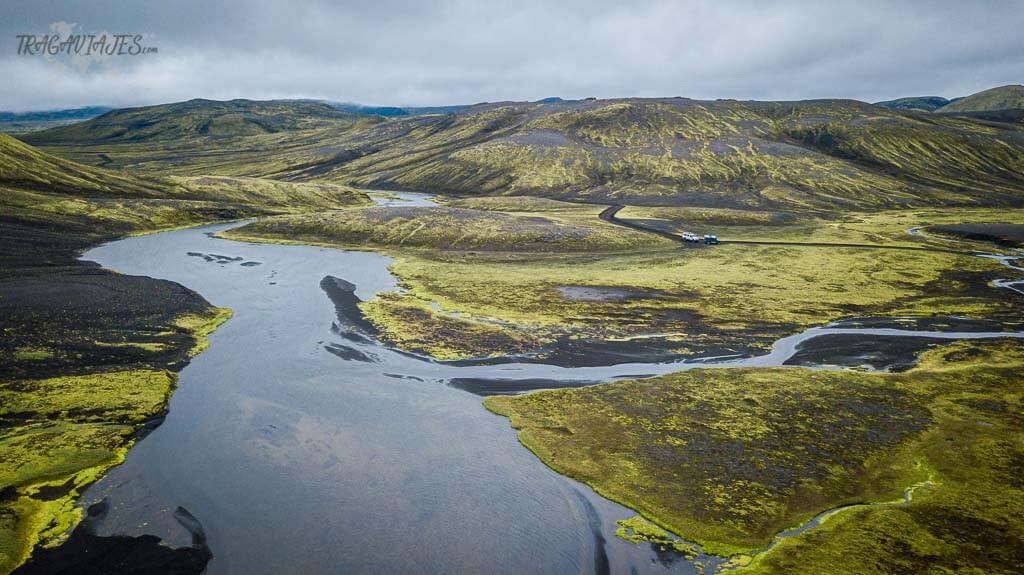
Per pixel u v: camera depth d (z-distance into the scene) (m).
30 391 46.69
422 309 77.88
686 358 61.34
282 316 73.06
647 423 45.31
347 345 62.91
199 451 40.19
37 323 61.59
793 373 56.28
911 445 41.94
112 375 51.25
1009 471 38.09
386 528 32.56
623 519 33.62
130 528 31.64
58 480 35.47
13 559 28.55
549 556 30.55
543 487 36.84
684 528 32.66
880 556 29.58
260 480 36.91
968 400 49.88
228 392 50.16
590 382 54.53
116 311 68.94
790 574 28.45
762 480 37.41
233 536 31.47
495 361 59.28
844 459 40.06
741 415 46.66
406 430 44.16
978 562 28.97
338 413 46.75
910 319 77.25
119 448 39.69
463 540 31.70
